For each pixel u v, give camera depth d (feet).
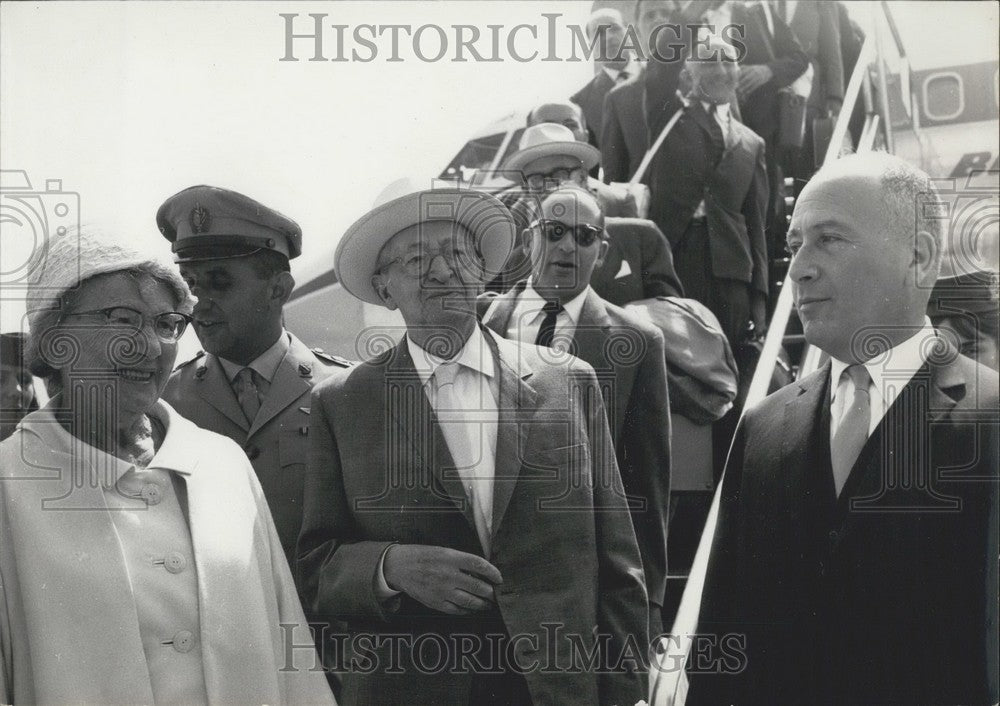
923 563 7.13
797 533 7.15
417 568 6.99
